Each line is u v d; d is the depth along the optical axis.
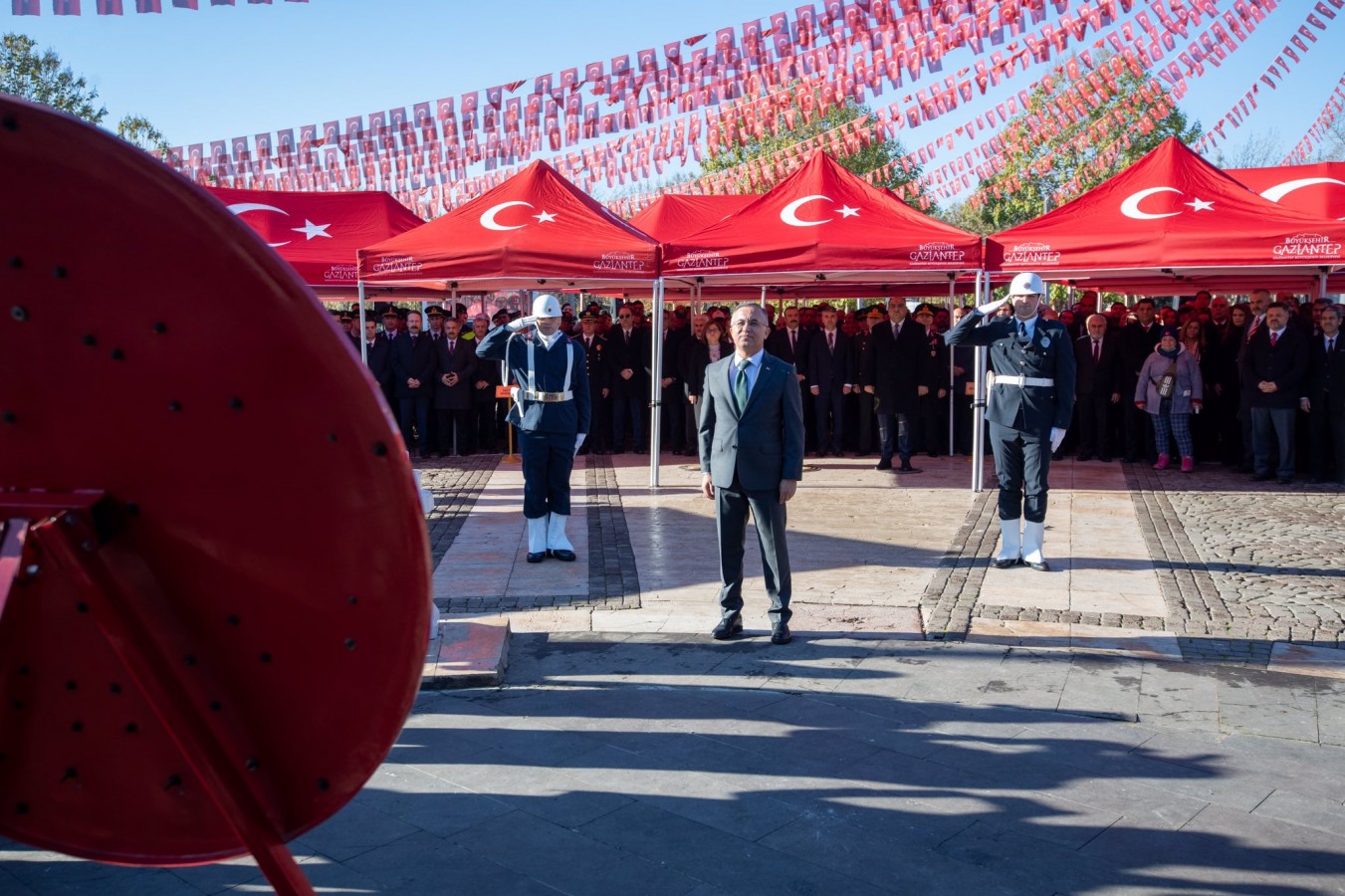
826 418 14.54
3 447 1.43
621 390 14.74
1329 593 7.05
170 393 1.38
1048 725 4.85
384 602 1.41
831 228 11.05
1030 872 3.54
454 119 8.99
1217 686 5.35
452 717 4.99
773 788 4.20
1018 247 10.85
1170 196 11.03
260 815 1.51
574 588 7.34
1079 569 7.77
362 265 11.10
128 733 1.55
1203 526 9.34
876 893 3.42
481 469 13.38
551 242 10.91
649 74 8.11
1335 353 11.23
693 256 11.01
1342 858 3.64
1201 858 3.63
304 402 1.34
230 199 14.38
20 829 1.63
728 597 6.16
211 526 1.43
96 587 1.40
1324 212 13.68
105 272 1.33
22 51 21.88
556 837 3.80
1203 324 13.39
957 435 14.84
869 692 5.30
